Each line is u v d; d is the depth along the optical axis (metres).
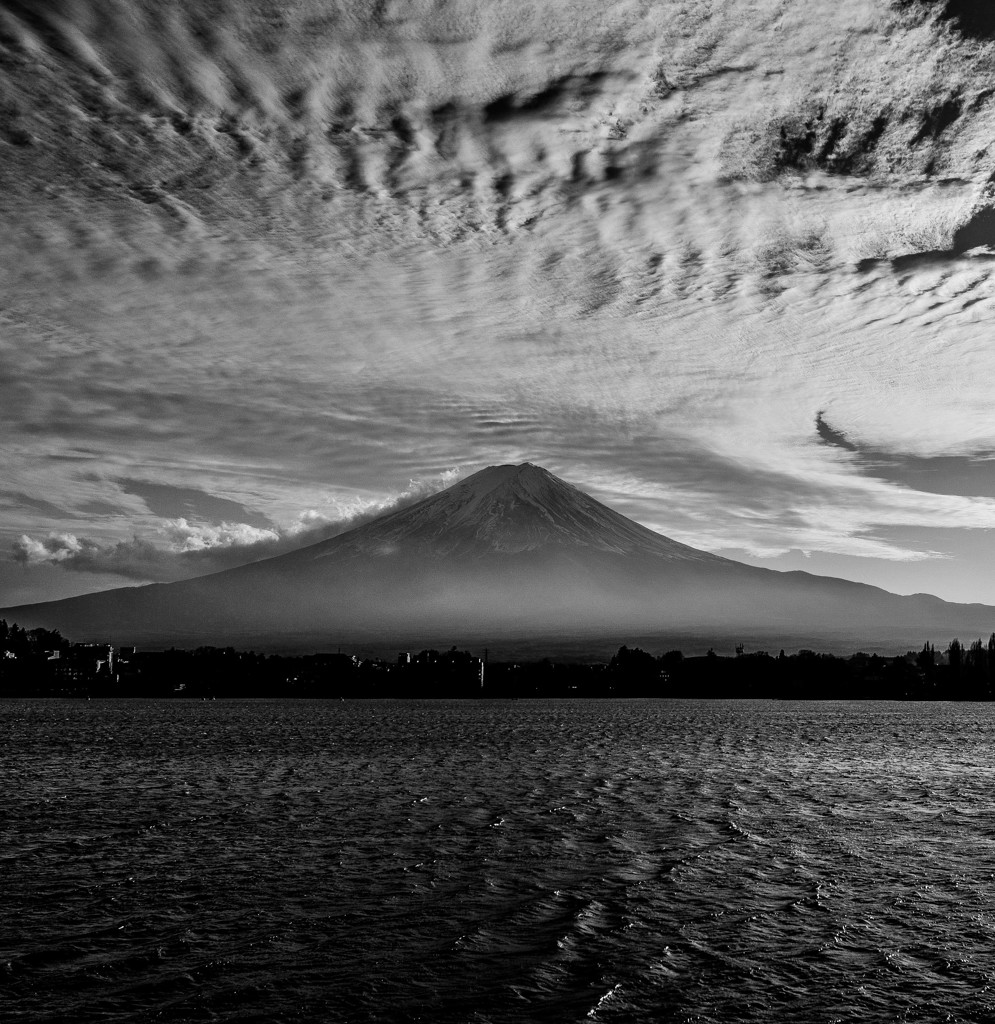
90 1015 30.91
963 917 41.03
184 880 47.19
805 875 48.53
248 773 97.50
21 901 43.31
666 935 38.50
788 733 178.62
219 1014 30.97
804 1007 31.59
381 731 180.38
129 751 125.56
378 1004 31.73
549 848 55.19
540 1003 31.88
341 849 54.78
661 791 83.38
